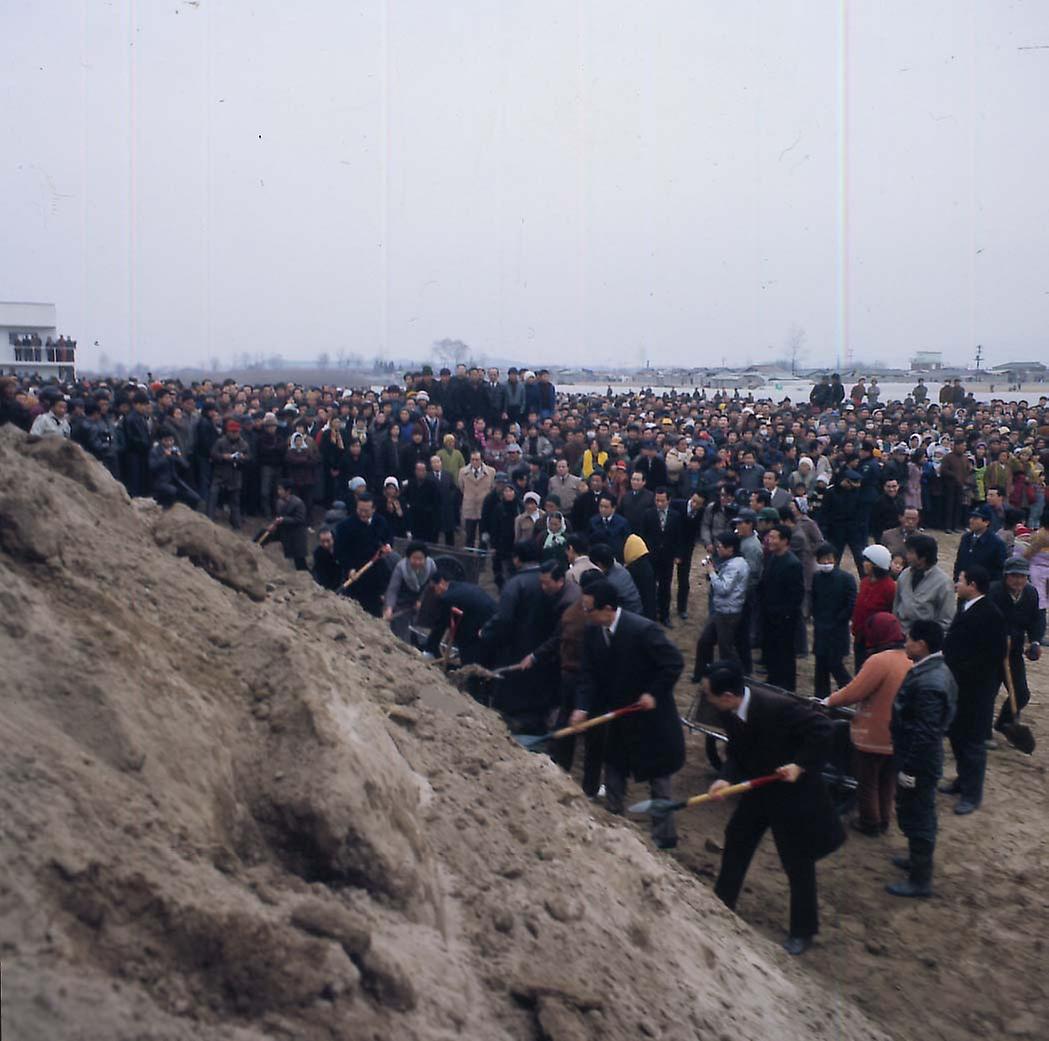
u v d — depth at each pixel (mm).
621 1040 3844
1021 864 7363
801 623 12188
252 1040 2836
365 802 3854
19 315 29109
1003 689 11602
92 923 2834
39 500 4578
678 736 6875
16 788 3021
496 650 8047
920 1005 5691
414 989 3314
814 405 29875
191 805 3518
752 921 6434
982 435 24828
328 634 6004
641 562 11141
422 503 14711
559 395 31969
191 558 5531
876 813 7664
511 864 4574
